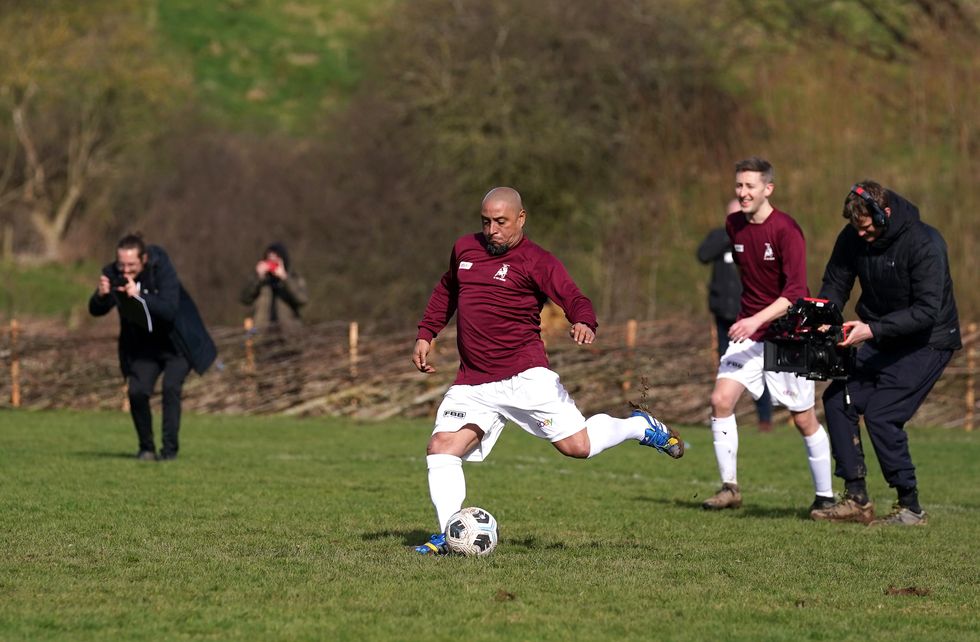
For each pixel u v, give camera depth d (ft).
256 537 50.85
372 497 65.10
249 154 274.77
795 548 50.83
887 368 58.29
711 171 249.96
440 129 250.98
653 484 75.46
